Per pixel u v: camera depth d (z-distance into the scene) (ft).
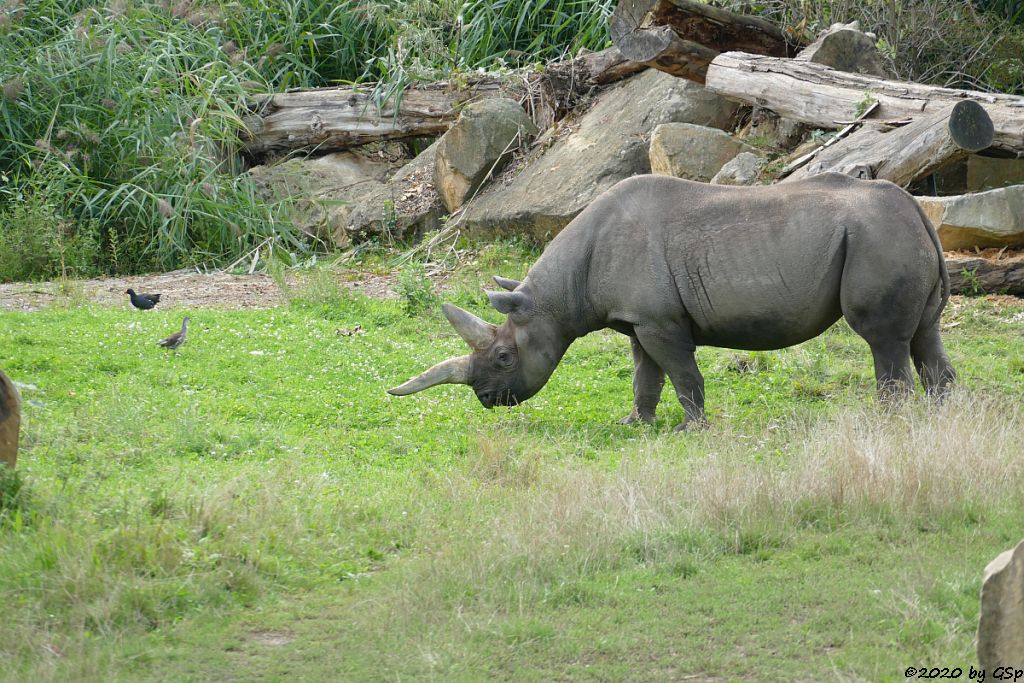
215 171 177.47
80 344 114.11
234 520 63.62
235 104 185.88
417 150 195.31
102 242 174.29
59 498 67.00
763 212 89.51
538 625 51.65
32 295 145.48
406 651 50.08
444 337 122.83
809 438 78.48
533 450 82.69
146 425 90.48
